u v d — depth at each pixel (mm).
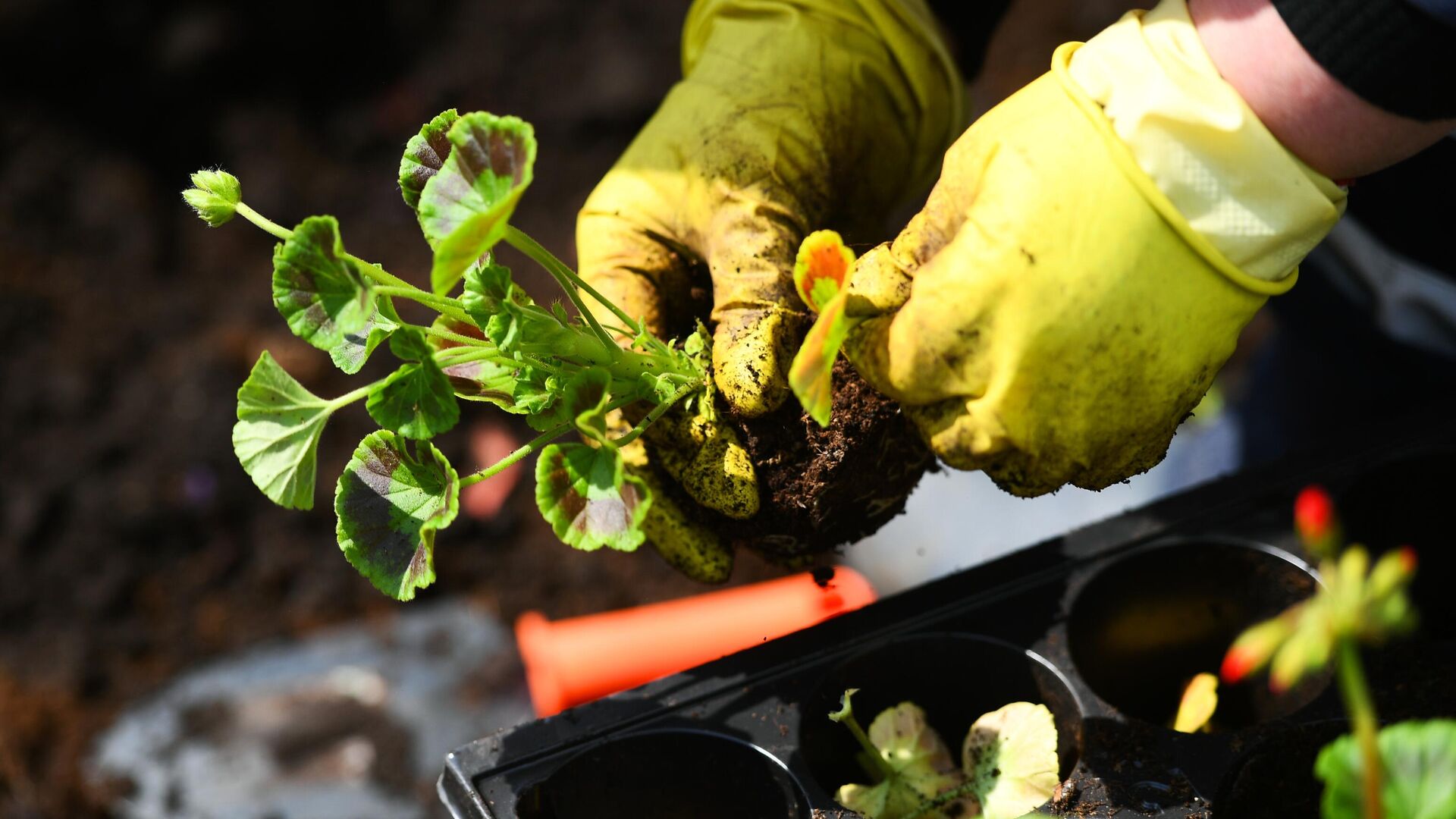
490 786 778
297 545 1459
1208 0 728
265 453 724
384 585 729
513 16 1914
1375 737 650
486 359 745
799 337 780
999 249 719
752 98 826
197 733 1264
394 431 730
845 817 775
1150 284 716
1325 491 857
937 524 1266
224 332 1604
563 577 1423
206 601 1419
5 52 1760
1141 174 711
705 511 800
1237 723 849
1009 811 780
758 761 791
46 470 1486
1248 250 719
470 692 1292
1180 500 861
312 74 1871
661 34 1876
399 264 1695
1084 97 723
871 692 825
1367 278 959
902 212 1342
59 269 1665
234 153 1794
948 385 734
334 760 1226
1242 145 712
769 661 814
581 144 1830
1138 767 786
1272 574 842
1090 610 840
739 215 805
